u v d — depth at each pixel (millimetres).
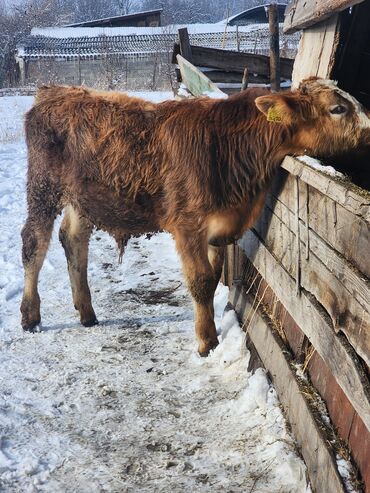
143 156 2377
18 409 2162
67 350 2596
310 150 2121
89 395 2252
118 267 3564
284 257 2031
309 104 2061
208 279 2381
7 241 3994
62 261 3654
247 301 2520
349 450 1524
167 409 2145
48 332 2762
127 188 2432
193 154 2266
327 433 1609
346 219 1445
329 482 1495
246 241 2580
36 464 1860
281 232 2074
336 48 2367
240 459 1841
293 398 1858
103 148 2457
